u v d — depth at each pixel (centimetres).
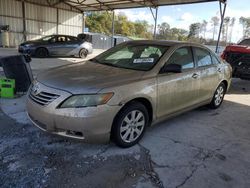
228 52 813
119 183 274
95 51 2347
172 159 330
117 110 318
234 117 521
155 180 283
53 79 336
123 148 348
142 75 361
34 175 277
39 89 330
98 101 304
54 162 304
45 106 312
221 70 534
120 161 316
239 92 779
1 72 811
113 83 325
